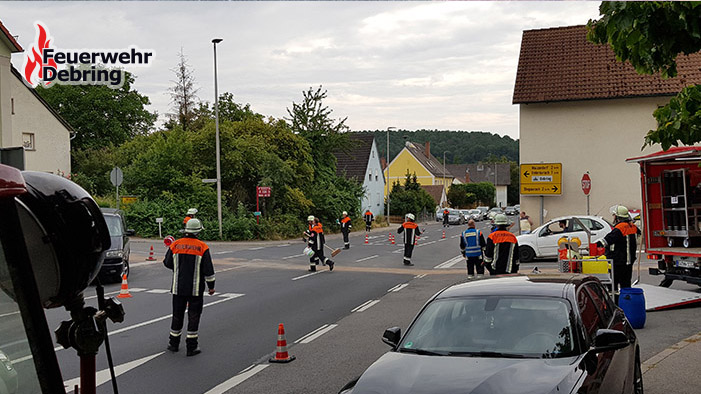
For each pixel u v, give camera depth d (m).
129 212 36.62
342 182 52.28
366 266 23.62
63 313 12.81
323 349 10.19
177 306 9.89
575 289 6.02
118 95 59.50
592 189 30.92
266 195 38.97
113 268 18.00
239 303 14.85
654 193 16.00
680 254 14.97
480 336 5.52
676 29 6.05
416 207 76.06
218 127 37.88
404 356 5.48
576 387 4.68
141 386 8.06
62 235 2.16
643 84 30.41
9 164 2.41
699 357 8.91
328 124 49.69
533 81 32.03
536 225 31.58
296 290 17.03
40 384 1.99
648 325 11.65
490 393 4.56
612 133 30.66
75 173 46.75
